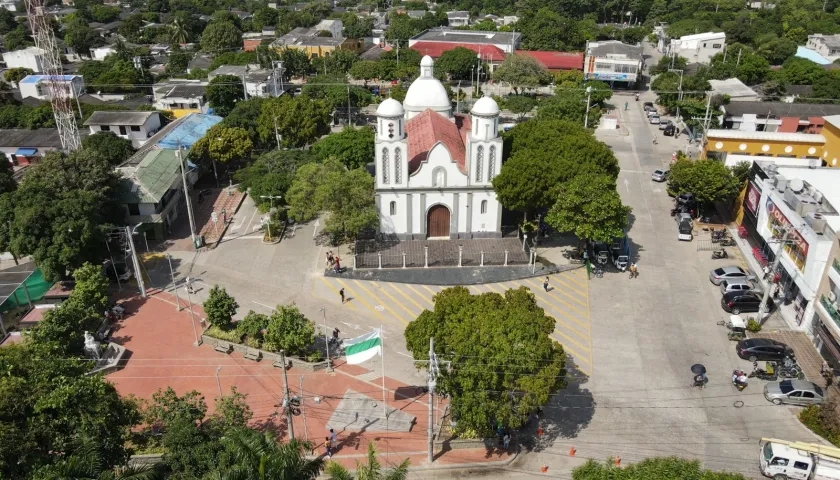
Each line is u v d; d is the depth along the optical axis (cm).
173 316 6444
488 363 4206
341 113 13562
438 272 7225
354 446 4766
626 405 5147
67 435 3781
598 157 7581
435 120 8675
